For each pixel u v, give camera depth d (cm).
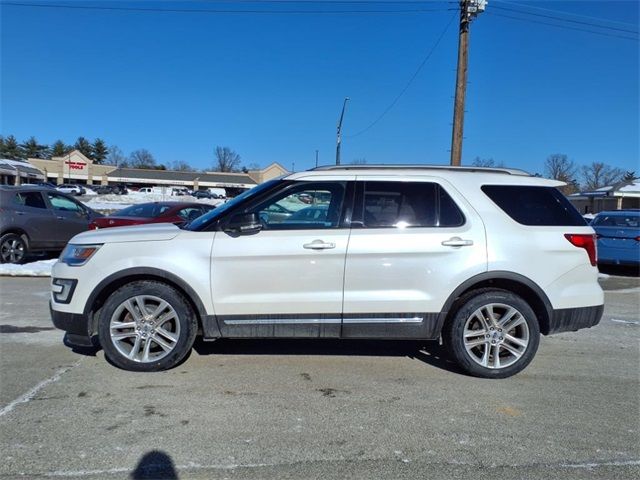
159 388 455
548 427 394
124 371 494
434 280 482
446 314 488
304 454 349
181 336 487
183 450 350
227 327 485
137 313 488
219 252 479
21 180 6138
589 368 534
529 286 488
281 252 477
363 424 394
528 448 362
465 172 515
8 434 367
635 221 1262
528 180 513
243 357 544
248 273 479
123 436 367
